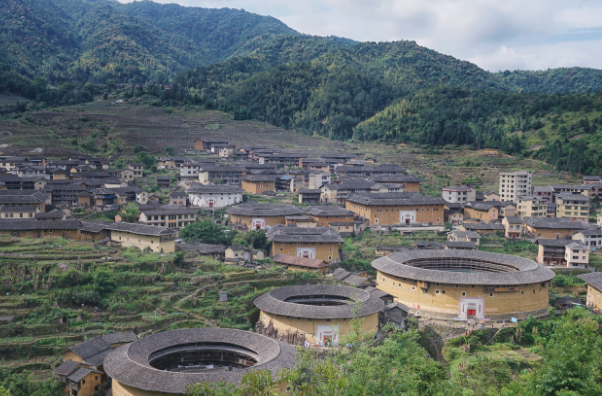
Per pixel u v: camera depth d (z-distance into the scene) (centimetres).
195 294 11731
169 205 17762
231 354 9356
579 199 19375
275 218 17462
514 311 12538
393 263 13612
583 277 13950
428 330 12188
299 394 4425
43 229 13988
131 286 11719
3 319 9912
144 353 8494
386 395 5312
